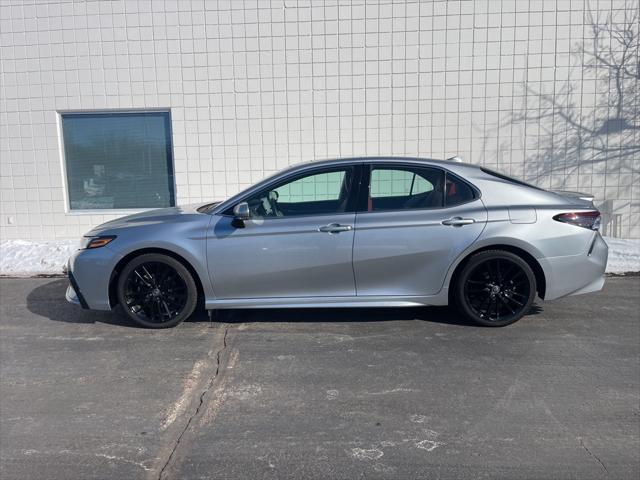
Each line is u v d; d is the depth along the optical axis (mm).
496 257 5148
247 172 9562
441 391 4004
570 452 3211
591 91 9055
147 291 5352
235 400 3912
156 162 9852
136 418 3684
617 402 3818
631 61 8953
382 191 5281
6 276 8102
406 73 9156
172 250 5195
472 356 4645
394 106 9242
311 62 9227
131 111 9688
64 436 3469
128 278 5320
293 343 4996
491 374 4289
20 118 9742
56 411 3803
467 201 5207
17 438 3453
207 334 5270
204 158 9578
